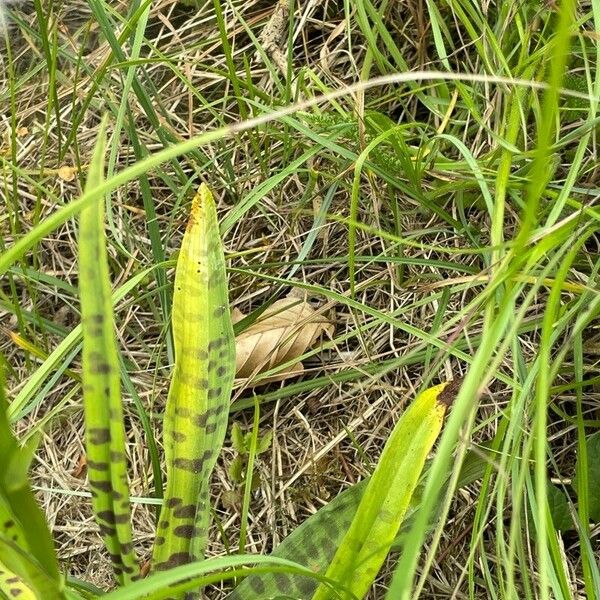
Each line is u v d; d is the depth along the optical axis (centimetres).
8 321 49
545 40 40
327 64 51
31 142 55
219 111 52
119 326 48
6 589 23
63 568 42
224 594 38
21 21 53
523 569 30
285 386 44
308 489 41
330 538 29
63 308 50
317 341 45
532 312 40
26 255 51
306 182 49
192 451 28
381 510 26
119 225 50
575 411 39
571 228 29
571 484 37
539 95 41
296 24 53
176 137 48
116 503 23
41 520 20
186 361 28
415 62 50
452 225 42
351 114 44
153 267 36
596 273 38
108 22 43
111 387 22
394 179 41
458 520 38
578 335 34
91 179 21
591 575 30
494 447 32
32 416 46
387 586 37
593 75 44
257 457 42
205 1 55
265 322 45
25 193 53
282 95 47
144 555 41
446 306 39
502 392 39
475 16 40
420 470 26
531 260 26
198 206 28
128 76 42
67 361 41
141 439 44
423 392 27
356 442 38
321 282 47
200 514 28
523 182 37
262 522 41
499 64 42
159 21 56
